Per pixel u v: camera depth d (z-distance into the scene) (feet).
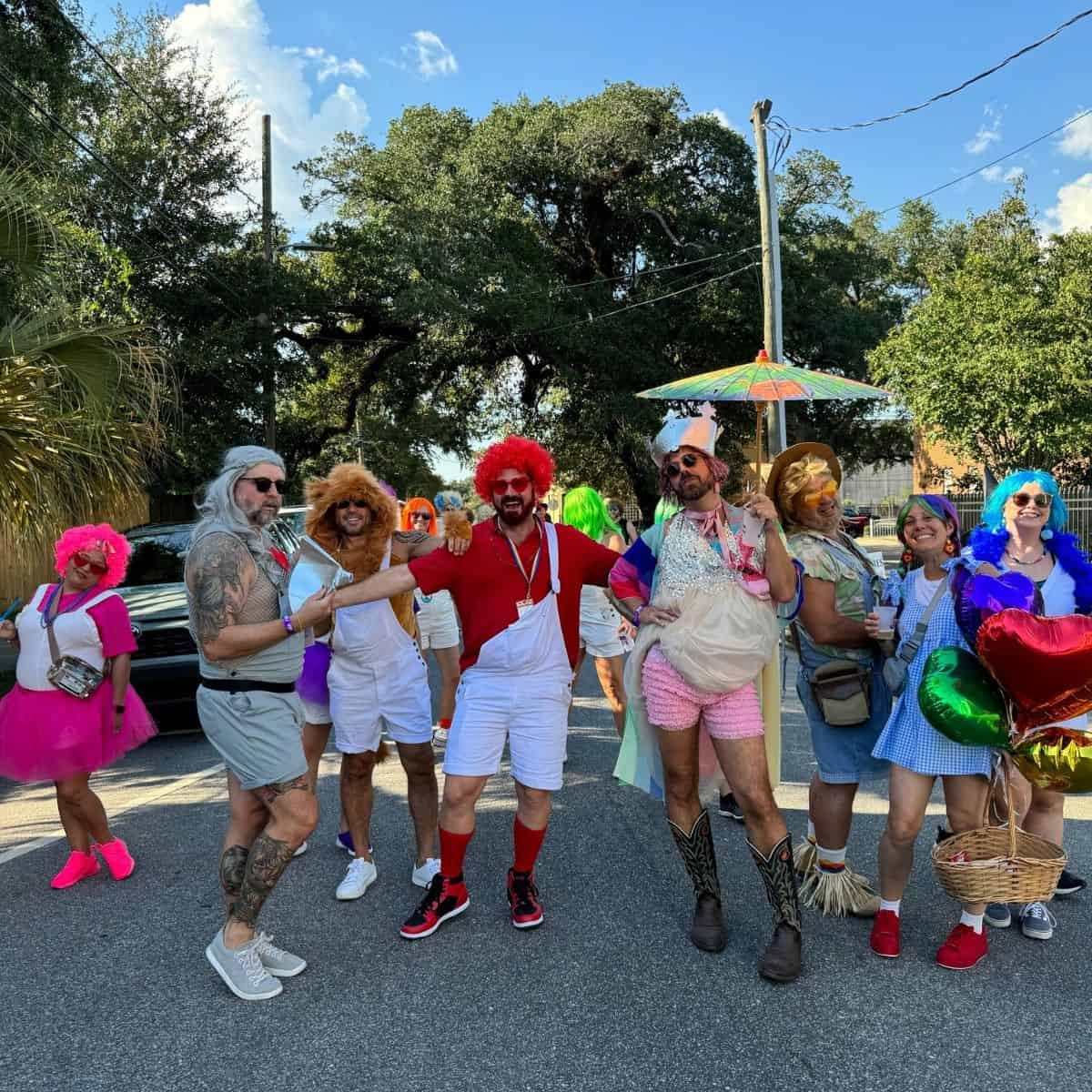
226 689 10.54
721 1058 9.11
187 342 55.98
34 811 18.43
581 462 110.63
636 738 12.32
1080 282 63.82
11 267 24.38
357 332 84.64
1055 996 10.25
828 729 12.33
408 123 94.68
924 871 14.01
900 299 112.88
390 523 13.23
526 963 11.21
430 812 13.70
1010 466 66.64
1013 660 9.91
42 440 22.97
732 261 86.07
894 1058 9.07
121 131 55.88
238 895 10.66
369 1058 9.20
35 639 13.71
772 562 11.10
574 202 95.96
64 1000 10.45
